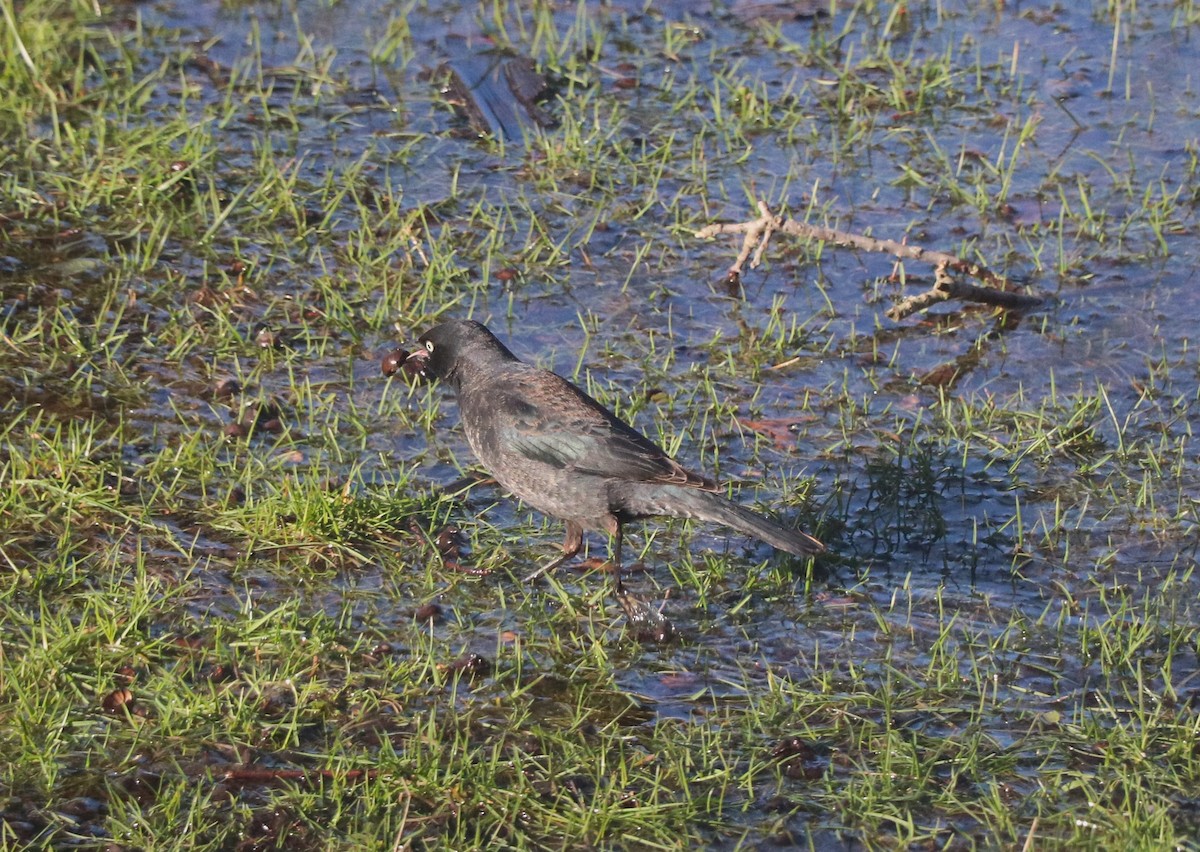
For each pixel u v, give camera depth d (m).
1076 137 17.97
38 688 9.16
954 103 18.80
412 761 8.76
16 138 16.91
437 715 9.33
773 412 13.06
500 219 16.05
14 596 10.17
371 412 12.86
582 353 13.55
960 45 20.34
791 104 18.61
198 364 13.34
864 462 12.38
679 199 16.59
